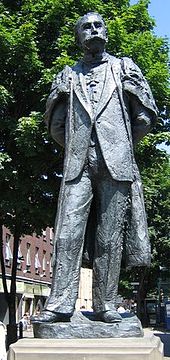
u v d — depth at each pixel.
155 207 30.84
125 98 4.69
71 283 4.38
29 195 14.88
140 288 32.97
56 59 14.20
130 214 4.60
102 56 4.83
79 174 4.52
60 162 14.52
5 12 15.09
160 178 30.61
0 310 34.16
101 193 4.56
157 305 41.62
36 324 4.26
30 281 41.62
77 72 4.79
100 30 4.79
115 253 4.52
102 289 4.45
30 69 14.26
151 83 14.78
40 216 15.05
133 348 3.82
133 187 4.62
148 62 14.88
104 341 3.98
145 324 37.44
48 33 15.28
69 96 4.66
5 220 16.62
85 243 4.68
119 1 16.28
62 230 4.44
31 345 3.90
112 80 4.70
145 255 4.54
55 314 4.26
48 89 13.99
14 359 3.84
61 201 4.52
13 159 14.61
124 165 4.54
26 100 15.02
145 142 14.48
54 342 3.97
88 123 4.56
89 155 4.55
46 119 4.86
